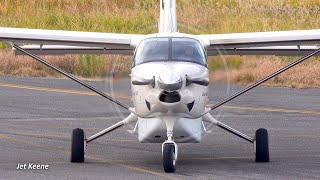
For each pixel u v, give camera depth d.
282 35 48.12
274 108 75.31
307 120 68.12
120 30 132.12
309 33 48.03
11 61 103.19
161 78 40.22
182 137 43.22
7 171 42.59
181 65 42.38
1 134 58.62
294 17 135.38
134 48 48.28
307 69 100.25
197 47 44.50
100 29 132.12
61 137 57.78
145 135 42.94
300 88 91.56
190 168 43.84
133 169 43.44
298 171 42.81
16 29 48.41
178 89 40.06
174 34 45.44
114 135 59.25
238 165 45.16
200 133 43.84
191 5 138.25
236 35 48.78
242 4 138.88
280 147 53.97
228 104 77.75
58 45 50.03
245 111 73.25
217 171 42.59
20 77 97.62
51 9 142.50
